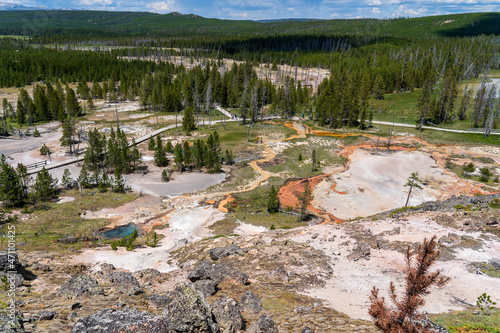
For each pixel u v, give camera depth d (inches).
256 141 4628.4
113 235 2091.5
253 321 724.0
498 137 4626.0
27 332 583.8
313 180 3334.2
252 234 1870.1
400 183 3270.2
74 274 1253.7
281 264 1219.2
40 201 2529.5
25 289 956.6
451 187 3154.5
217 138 4136.3
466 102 5629.9
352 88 6373.0
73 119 4082.2
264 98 6791.3
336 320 729.0
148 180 3221.0
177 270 1330.0
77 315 708.0
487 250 1215.6
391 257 1232.8
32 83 7751.0
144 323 538.3
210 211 2532.0
